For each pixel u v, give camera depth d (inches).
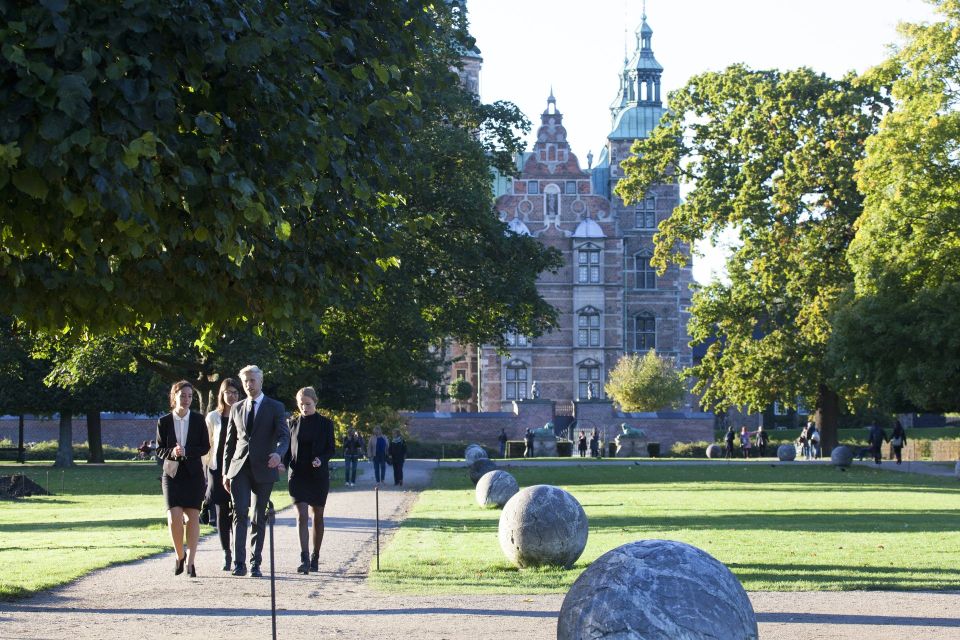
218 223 303.0
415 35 382.3
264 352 1249.4
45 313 377.1
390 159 366.3
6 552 583.8
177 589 456.4
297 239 357.4
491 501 932.6
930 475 1515.7
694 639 243.4
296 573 510.9
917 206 1446.9
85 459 2561.5
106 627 363.3
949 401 1514.5
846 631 353.1
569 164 3408.0
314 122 311.7
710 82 2004.2
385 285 1268.5
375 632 352.2
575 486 1284.4
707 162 2004.2
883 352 1528.1
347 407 1644.9
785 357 1947.6
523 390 3368.6
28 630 356.2
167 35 277.4
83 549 599.8
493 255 1515.7
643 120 3604.8
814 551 579.8
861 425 3467.0
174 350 1250.6
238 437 501.4
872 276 1509.6
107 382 2050.9
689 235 2014.0
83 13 258.1
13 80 250.8
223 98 305.1
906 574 489.7
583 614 252.1
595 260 3383.4
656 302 3503.9
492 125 1588.3
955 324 1432.1
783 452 2097.7
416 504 989.8
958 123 1425.9
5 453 2554.1
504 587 459.2
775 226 1871.3
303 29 302.8
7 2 253.0
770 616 382.3
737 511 872.3
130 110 261.6
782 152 1900.8
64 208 285.3
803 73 1908.2
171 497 489.1
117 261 350.9
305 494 513.3
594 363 3358.8
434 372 1668.3
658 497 1060.5
